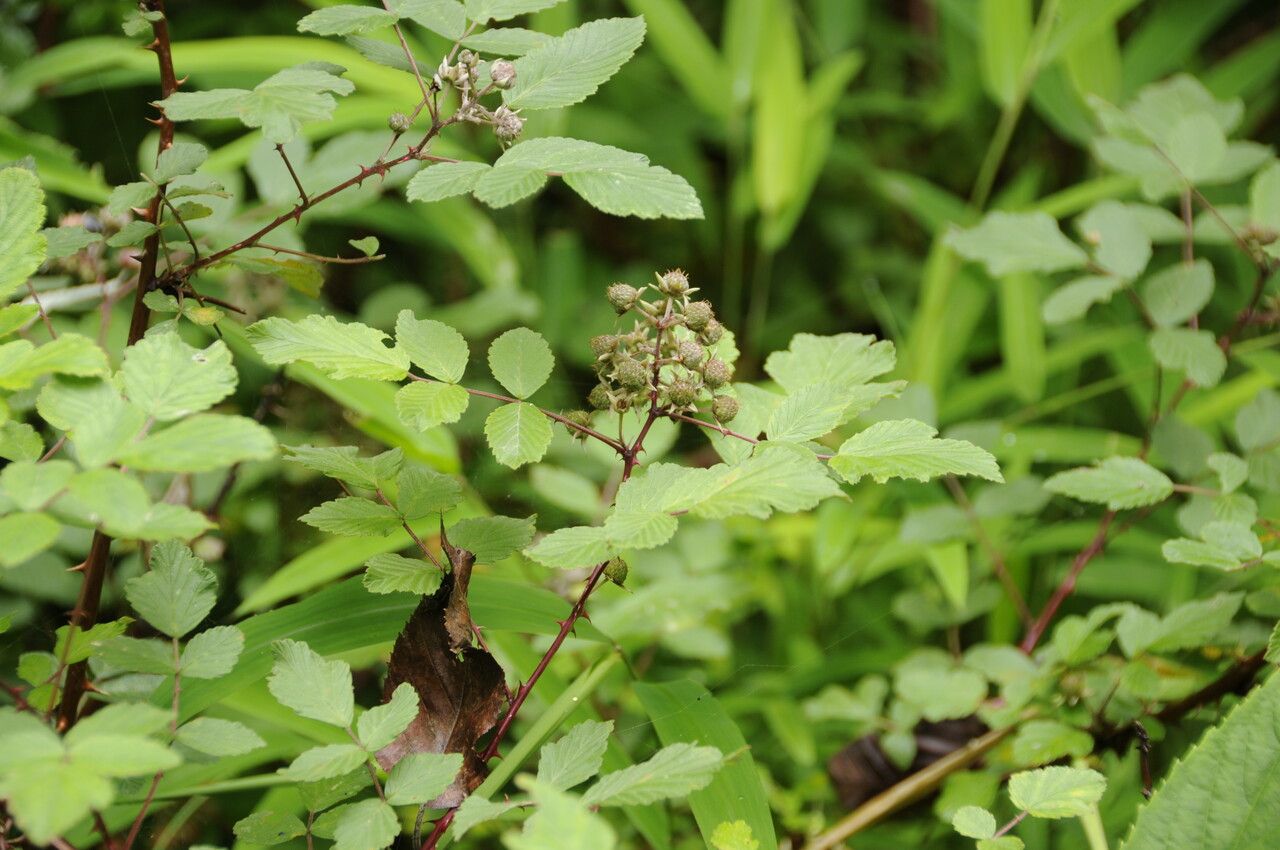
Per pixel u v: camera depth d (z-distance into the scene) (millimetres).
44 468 1132
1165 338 1432
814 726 1527
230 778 1374
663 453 1481
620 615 1500
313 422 1552
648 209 1169
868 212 2867
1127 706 1404
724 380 1226
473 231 2086
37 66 1593
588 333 2355
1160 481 1380
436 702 1229
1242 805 1232
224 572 1475
